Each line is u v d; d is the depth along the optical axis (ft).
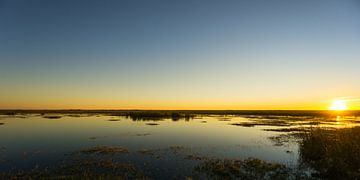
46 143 87.15
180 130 131.13
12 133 115.14
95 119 222.48
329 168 51.03
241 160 62.44
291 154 70.90
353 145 62.34
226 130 132.46
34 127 143.54
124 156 66.64
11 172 50.60
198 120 219.41
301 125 163.12
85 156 66.18
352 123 176.55
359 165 52.13
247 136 107.96
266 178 48.14
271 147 81.76
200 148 79.15
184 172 51.75
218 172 51.65
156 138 100.53
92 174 49.26
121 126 152.46
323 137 74.23
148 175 49.49
